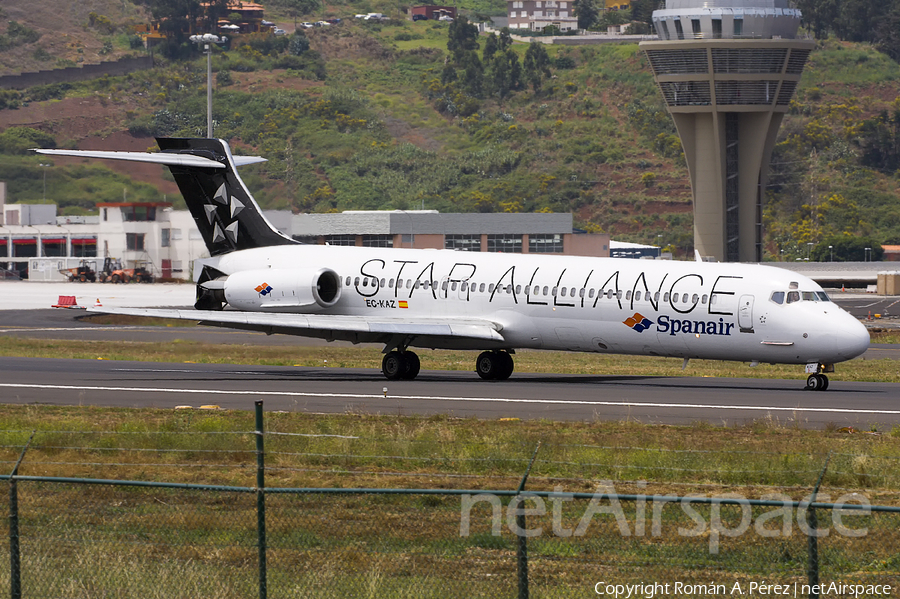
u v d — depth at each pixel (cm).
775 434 10744
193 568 6172
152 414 12125
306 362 19850
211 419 11319
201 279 18550
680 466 8925
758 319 14125
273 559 6391
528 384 15675
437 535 6962
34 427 10944
